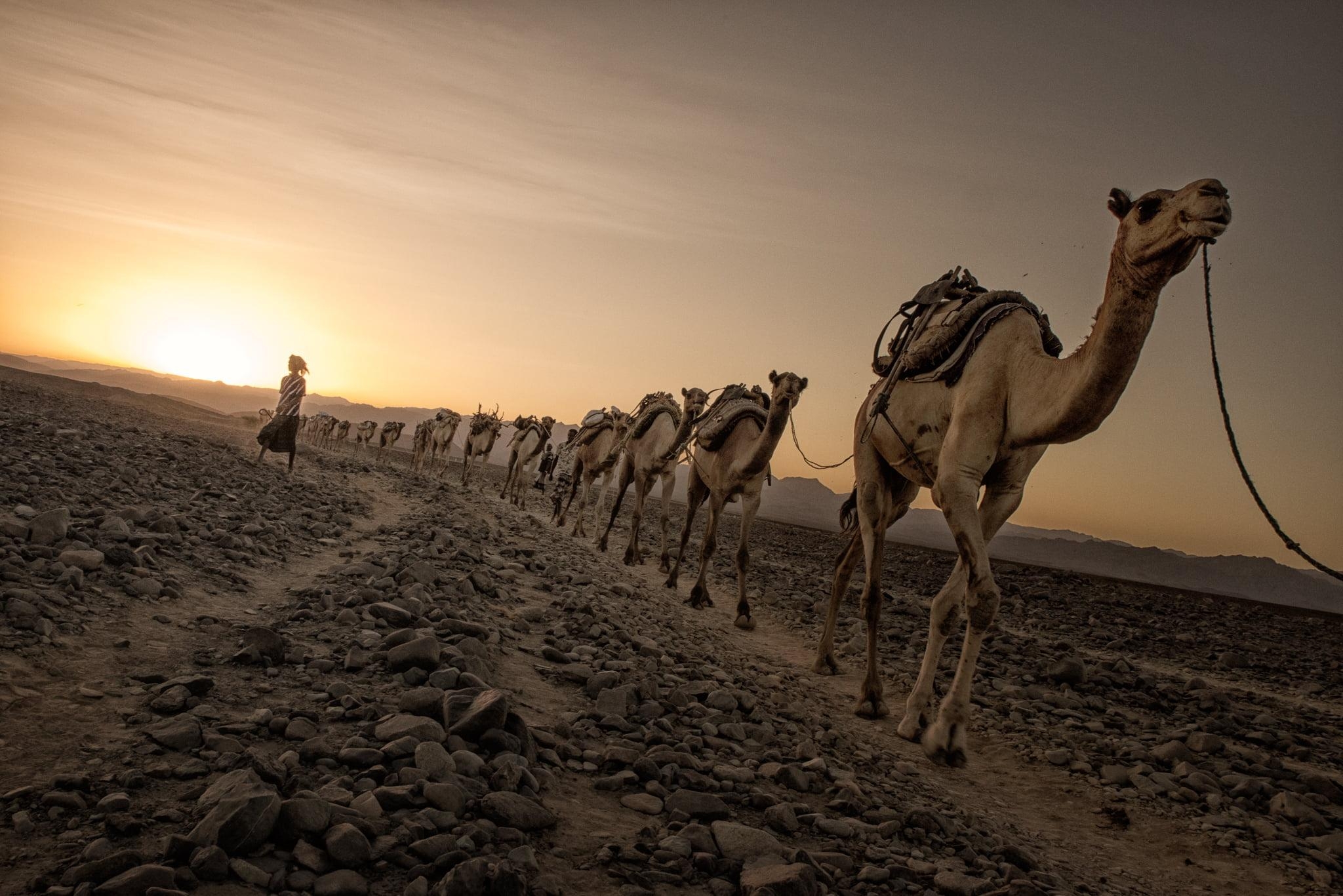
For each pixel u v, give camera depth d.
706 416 12.66
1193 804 5.80
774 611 12.90
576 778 4.10
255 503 10.67
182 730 3.57
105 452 11.61
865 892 3.39
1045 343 6.46
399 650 4.88
